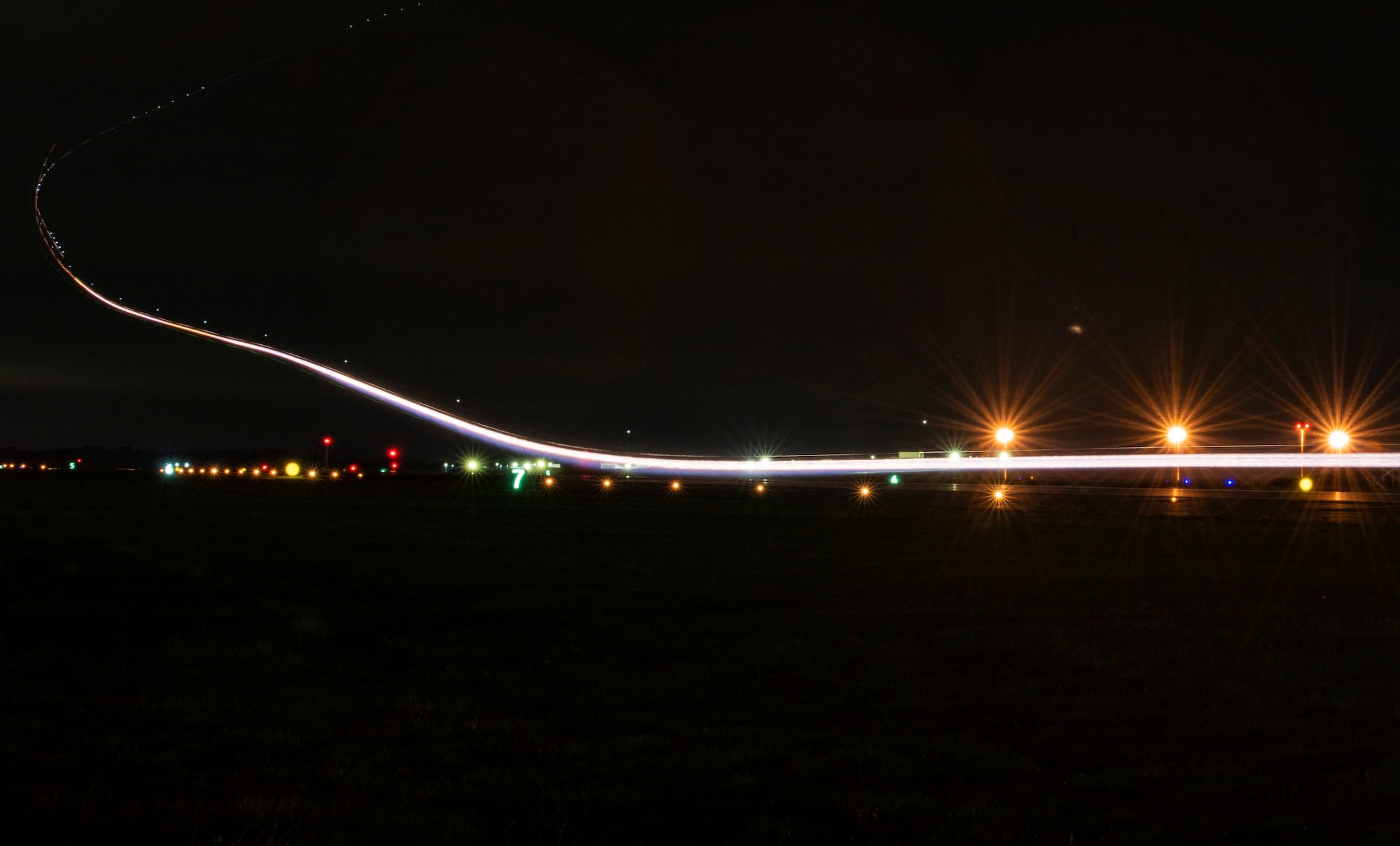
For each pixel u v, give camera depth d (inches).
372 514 1777.8
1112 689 482.6
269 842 275.1
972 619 683.4
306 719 410.6
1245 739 399.9
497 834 289.6
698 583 858.1
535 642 588.7
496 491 2930.6
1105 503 2237.9
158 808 300.5
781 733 397.4
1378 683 497.0
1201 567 1000.9
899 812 310.7
